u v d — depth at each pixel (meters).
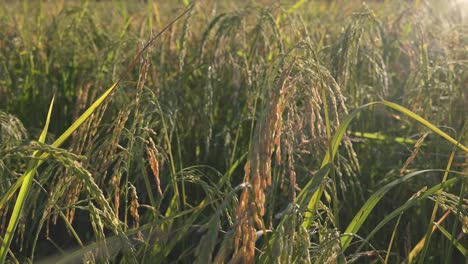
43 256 3.10
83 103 3.42
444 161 3.29
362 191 3.23
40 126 4.15
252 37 3.90
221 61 3.83
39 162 1.90
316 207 1.98
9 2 6.30
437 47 4.15
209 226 1.53
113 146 2.14
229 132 3.63
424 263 2.87
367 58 3.75
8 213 2.90
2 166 2.23
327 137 2.01
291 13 4.56
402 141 3.44
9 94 4.34
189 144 3.69
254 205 1.61
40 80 4.42
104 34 4.91
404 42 4.31
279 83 1.74
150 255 2.36
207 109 3.44
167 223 2.45
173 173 2.42
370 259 3.00
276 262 1.63
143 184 3.18
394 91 4.18
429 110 3.43
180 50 3.79
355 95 3.60
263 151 1.62
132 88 3.87
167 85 3.78
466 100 3.36
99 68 3.94
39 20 5.46
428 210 3.18
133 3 6.71
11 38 5.06
